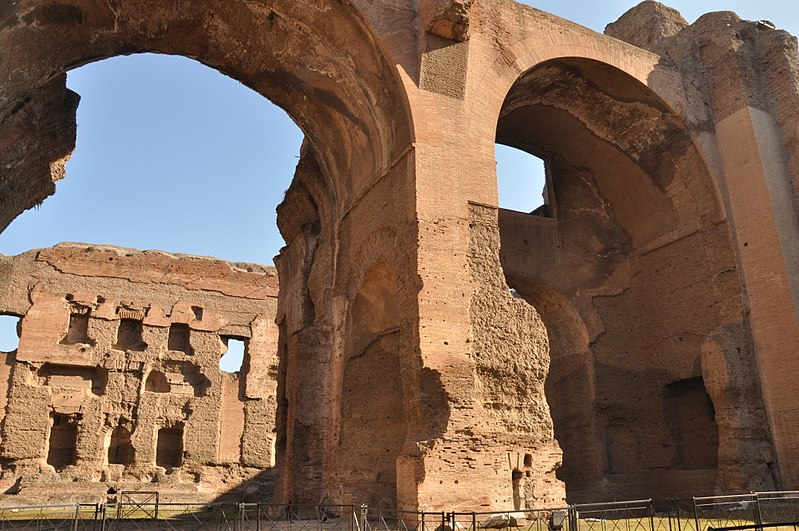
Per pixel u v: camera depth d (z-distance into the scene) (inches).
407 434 452.4
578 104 684.1
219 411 1107.3
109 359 1063.0
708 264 661.3
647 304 717.3
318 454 583.8
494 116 547.5
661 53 759.1
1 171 557.0
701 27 727.1
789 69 676.1
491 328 480.7
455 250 485.4
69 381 1045.2
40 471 975.0
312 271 676.1
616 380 690.2
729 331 620.7
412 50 529.0
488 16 576.7
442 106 521.7
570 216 743.1
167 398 1083.3
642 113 685.3
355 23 521.3
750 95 674.2
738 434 585.0
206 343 1133.1
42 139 583.8
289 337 690.2
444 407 442.9
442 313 463.2
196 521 559.8
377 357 554.6
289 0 518.6
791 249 616.1
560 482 469.7
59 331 1045.2
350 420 555.8
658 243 715.4
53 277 1069.1
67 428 1037.8
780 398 587.8
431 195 491.2
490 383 469.7
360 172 595.5
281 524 491.5
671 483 655.1
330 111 602.2
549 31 611.5
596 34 644.7
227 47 574.2
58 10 484.1
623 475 657.6
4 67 474.9
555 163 762.8
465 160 516.7
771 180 639.1
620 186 741.9
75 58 535.2
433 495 416.8
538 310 745.0
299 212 710.5
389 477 506.6
